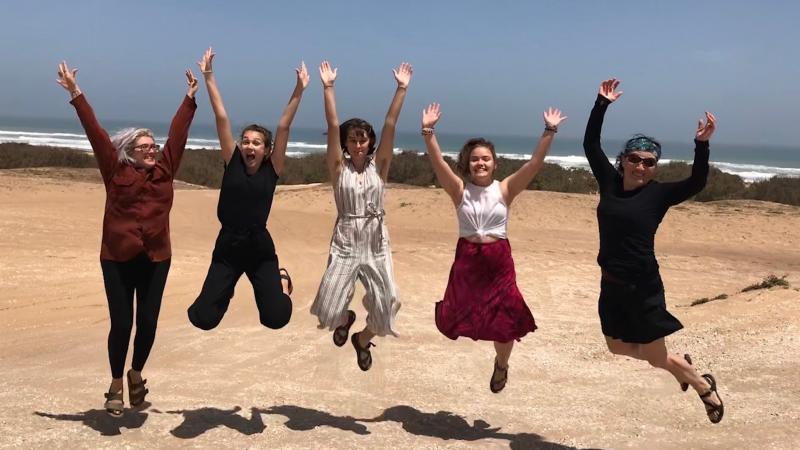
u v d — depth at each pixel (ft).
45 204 66.28
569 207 85.10
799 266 58.85
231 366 21.62
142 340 14.98
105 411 15.87
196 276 40.83
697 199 101.50
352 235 15.43
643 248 13.83
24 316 29.50
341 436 14.89
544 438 15.40
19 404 16.15
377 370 21.49
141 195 14.55
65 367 21.12
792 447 14.28
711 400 14.37
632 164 14.01
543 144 15.14
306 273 45.80
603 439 15.29
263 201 14.87
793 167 326.44
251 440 14.40
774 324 25.11
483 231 15.14
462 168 15.74
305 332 26.91
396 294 15.53
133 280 14.96
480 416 16.99
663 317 13.91
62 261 41.16
